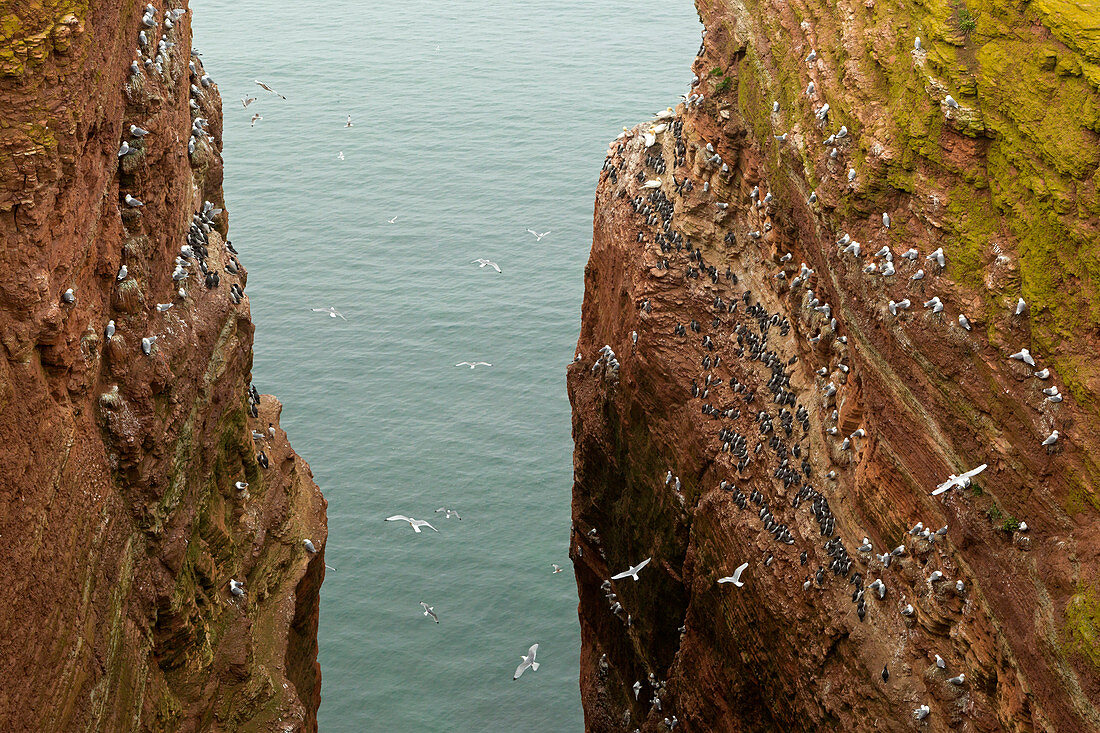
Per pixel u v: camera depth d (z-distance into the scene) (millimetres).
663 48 133125
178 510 29688
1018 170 28516
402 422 70938
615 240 50688
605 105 115625
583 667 54625
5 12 22859
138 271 29344
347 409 71875
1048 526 26266
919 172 31500
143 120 29891
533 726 53469
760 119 42625
